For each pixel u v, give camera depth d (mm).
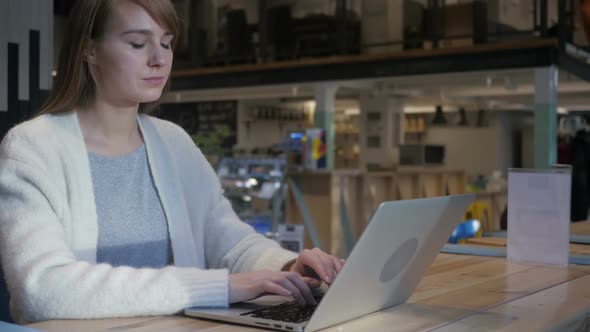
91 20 1382
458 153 15430
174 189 1581
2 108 2768
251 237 1642
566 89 10297
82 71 1440
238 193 6242
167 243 1562
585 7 2127
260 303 1252
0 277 1955
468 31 8641
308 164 6566
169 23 1399
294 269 1407
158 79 1427
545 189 1775
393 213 1020
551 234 1760
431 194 8875
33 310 1155
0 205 1298
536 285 1467
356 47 9508
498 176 10391
